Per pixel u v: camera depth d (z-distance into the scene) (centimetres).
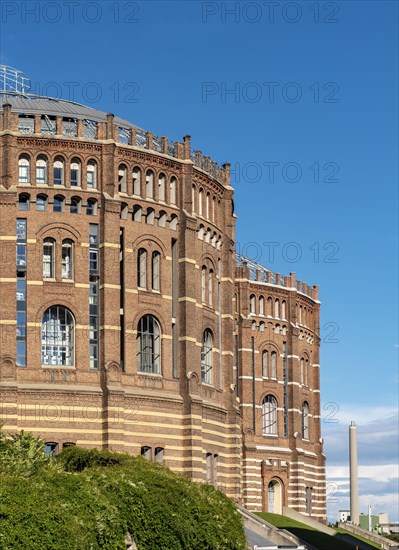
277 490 19300
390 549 19038
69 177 14062
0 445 11756
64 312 13875
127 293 14112
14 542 8212
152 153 14575
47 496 8862
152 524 9775
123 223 14250
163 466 12344
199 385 14525
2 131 13925
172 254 14688
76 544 8631
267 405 19550
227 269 15775
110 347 13788
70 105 15688
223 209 15862
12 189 13788
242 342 19162
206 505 10419
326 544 16500
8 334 13500
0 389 13300
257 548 12250
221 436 15125
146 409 13938
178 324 14525
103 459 12506
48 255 13938
